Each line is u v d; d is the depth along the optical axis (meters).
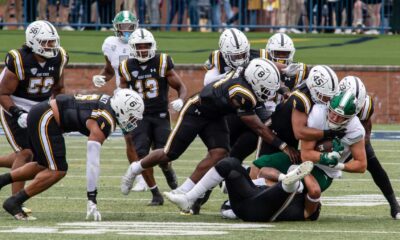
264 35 60.75
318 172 21.66
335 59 55.72
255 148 25.75
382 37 62.34
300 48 58.62
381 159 36.19
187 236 19.33
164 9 61.31
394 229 20.62
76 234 19.53
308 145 21.28
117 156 37.19
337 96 20.92
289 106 22.03
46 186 21.98
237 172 21.44
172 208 24.44
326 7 62.06
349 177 31.27
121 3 58.91
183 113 23.73
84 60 54.03
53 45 24.17
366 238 19.28
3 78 24.11
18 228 20.44
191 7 61.41
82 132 21.92
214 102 23.03
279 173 21.97
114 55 30.38
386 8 62.53
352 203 25.16
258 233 19.81
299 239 19.05
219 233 19.77
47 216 22.58
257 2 61.34
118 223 21.41
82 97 21.86
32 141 21.97
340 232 20.06
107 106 21.56
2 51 55.69
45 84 24.48
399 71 50.94
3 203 22.98
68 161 35.03
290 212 21.64
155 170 33.25
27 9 60.31
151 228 20.56
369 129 22.39
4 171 32.38
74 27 61.56
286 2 61.25
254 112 22.95
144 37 26.25
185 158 36.44
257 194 21.42
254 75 22.22
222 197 26.73
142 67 26.47
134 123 21.67
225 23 61.69
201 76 50.25
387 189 22.45
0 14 61.00
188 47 58.62
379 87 51.03
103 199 26.14
